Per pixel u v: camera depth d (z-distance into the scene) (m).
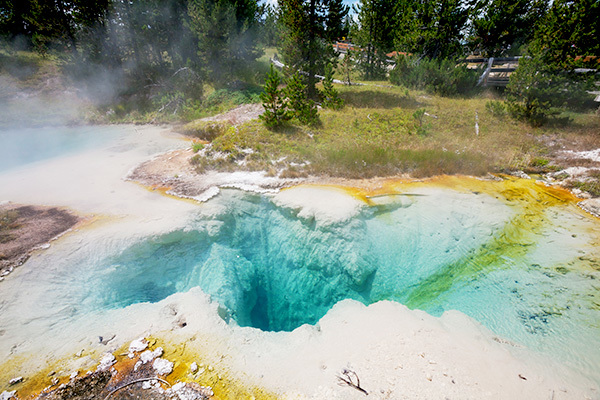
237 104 20.11
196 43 23.28
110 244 6.98
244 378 4.27
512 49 21.50
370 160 10.34
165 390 4.11
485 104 16.81
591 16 12.57
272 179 9.67
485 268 6.80
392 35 24.84
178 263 7.44
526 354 4.61
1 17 24.73
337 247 7.51
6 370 4.42
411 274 7.07
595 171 9.61
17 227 7.46
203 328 5.12
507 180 9.77
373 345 4.66
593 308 5.46
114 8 20.22
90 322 5.35
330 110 16.80
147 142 14.84
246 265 8.00
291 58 17.67
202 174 10.33
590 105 15.64
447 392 3.78
